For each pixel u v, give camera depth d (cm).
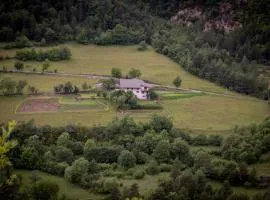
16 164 15812
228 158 17112
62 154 16438
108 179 14400
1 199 9181
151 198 13112
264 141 17412
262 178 15100
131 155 16262
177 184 13750
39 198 12512
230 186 14550
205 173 15312
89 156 16812
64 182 14925
